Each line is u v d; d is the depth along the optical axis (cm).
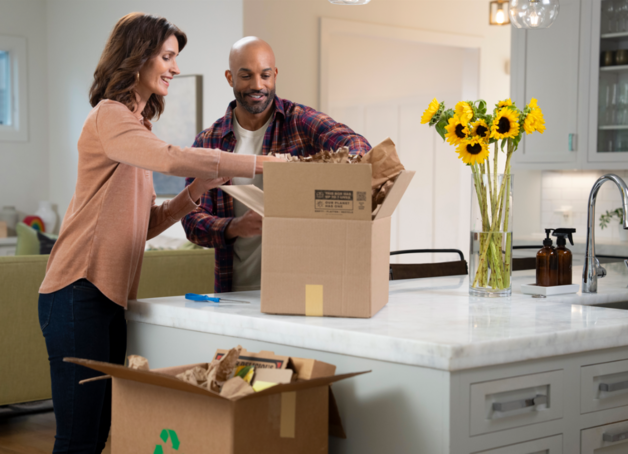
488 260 190
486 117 183
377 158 160
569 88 458
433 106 190
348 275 155
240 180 237
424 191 672
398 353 133
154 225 212
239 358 143
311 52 487
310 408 134
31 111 703
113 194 182
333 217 155
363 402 142
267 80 232
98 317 182
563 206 500
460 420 129
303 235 156
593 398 153
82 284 180
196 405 127
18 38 689
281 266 158
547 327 146
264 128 246
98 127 177
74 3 662
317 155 162
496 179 188
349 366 144
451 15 556
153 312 182
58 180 705
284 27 476
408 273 261
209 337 170
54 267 183
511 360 135
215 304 181
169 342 181
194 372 134
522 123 183
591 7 446
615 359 157
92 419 182
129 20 188
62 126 692
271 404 127
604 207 477
